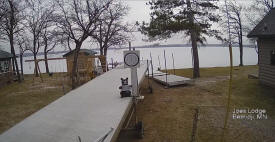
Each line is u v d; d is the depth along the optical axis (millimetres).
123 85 7207
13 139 4379
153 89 14523
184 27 16469
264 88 12320
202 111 9523
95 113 5645
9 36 20797
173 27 16516
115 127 4719
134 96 7090
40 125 5016
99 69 20766
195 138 7035
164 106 10570
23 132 4680
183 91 13422
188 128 7820
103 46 24875
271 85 12281
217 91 12773
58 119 5344
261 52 12969
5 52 21422
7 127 9406
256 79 14797
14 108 12320
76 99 7105
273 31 10875
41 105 12742
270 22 12055
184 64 39688
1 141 4309
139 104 11117
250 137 6895
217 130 7520
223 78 16672
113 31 24906
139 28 18922
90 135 4402
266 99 10492
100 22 18047
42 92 16203
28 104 13062
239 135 7062
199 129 7691
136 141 7000
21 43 26797
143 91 13961
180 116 9070
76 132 4566
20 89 17828
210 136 7113
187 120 8586
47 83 20000
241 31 26516
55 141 4227
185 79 15273
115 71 13273
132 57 6957
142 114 9586
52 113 5805
